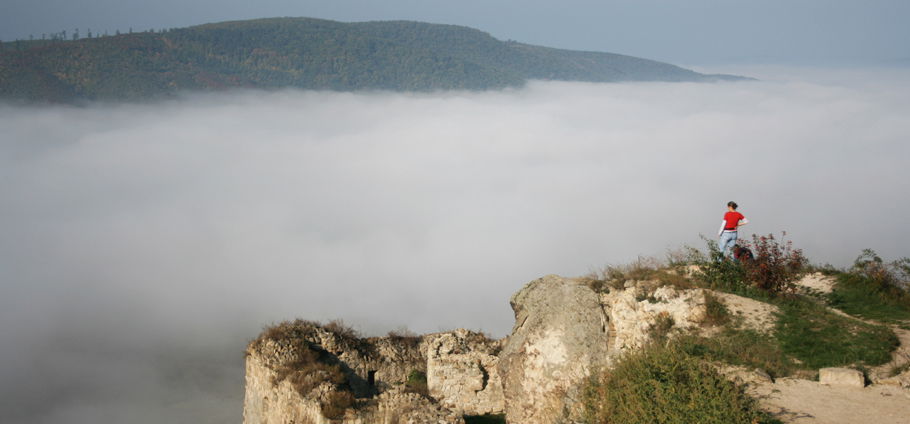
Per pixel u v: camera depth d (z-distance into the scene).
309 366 23.53
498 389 25.22
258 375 25.16
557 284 20.45
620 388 15.04
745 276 20.08
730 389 14.08
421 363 27.19
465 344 26.06
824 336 16.97
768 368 15.93
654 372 14.66
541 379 18.61
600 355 18.38
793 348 16.73
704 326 18.02
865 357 16.05
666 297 18.75
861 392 14.69
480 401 25.16
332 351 25.89
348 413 20.27
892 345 16.42
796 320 17.70
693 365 14.66
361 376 26.11
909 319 18.42
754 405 13.95
